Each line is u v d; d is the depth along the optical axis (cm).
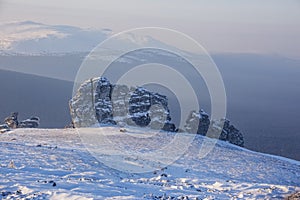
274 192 2281
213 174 3666
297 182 4022
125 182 2389
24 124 7400
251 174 4047
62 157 3350
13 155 3186
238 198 2077
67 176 2456
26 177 2150
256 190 2375
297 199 2058
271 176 4094
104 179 2509
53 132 5834
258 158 5466
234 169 4191
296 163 5797
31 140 4891
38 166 2786
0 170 2298
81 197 1628
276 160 5588
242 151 5928
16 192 1728
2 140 4719
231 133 6994
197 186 2564
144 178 2959
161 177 3030
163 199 1800
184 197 1895
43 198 1622
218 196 2117
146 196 1839
